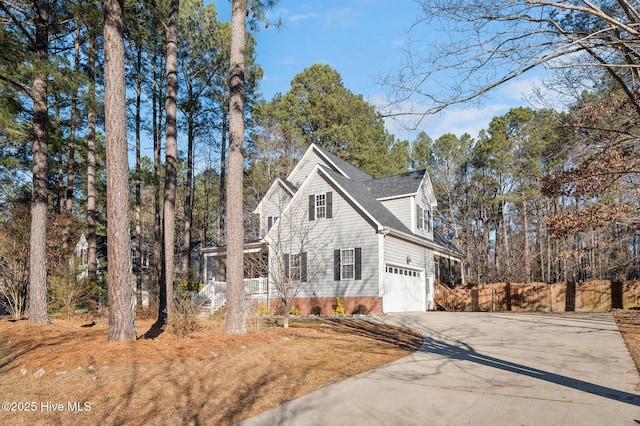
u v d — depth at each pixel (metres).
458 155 45.97
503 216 40.50
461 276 35.25
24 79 14.90
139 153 28.55
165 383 7.55
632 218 15.89
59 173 28.97
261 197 34.28
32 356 8.97
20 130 13.53
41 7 14.77
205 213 45.34
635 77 10.19
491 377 8.43
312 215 23.25
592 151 13.66
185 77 31.36
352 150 38.06
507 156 38.00
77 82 14.28
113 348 8.96
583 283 25.06
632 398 6.78
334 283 22.03
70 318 17.38
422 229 26.92
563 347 11.53
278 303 23.12
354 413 6.36
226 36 30.44
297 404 6.82
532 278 42.28
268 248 23.95
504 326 16.19
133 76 27.86
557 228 17.44
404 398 7.06
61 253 21.06
